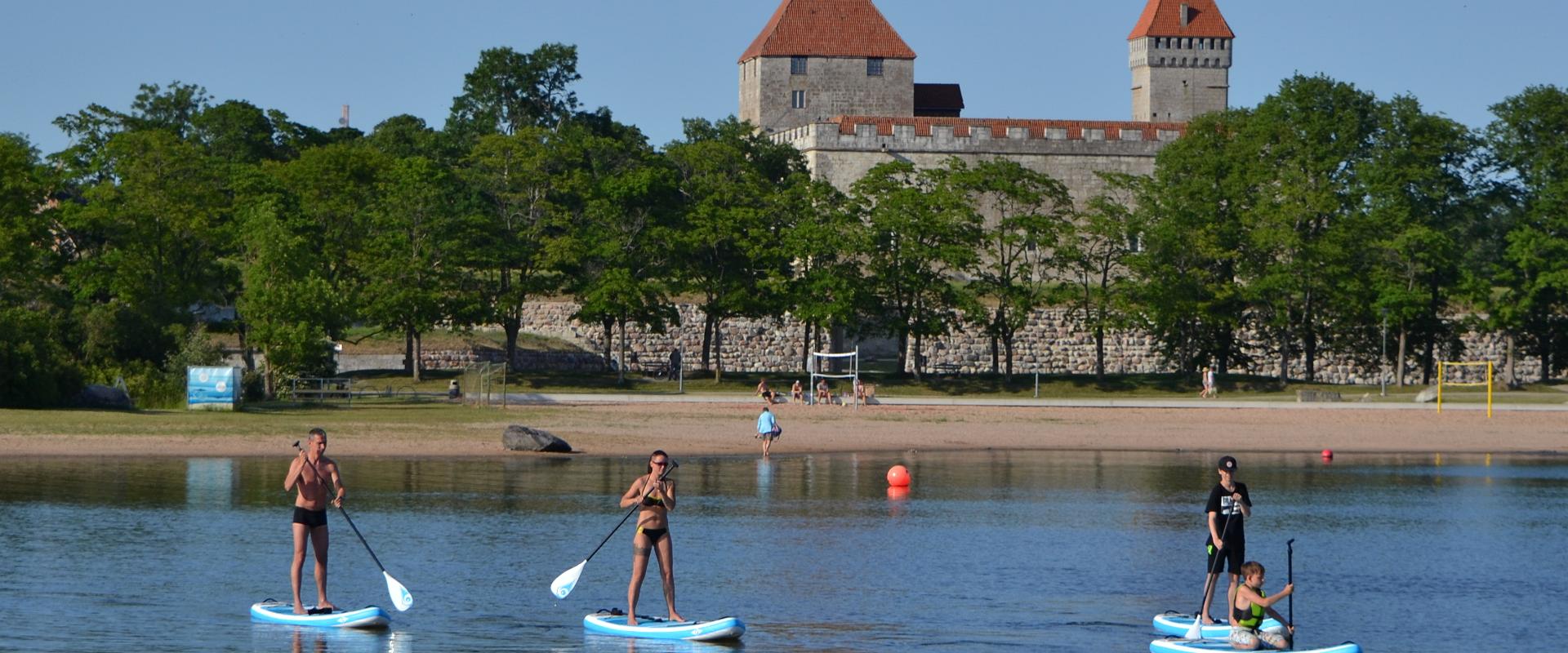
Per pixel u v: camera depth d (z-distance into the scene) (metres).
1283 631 23.31
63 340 73.25
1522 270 101.69
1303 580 30.27
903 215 96.69
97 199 86.88
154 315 79.38
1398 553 33.75
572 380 92.94
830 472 49.56
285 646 22.69
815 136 130.88
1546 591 29.03
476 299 92.88
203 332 78.62
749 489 44.12
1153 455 58.47
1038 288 110.69
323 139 151.62
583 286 97.06
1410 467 54.97
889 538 34.44
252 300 76.12
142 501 37.97
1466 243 109.25
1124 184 105.12
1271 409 80.94
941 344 112.25
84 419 58.59
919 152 131.75
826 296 96.69
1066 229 100.00
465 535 33.72
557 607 26.06
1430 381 106.31
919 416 72.50
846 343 114.38
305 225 94.44
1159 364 112.94
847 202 100.50
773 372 104.69
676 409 73.75
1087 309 101.00
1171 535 35.31
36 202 87.56
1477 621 26.16
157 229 84.81
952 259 95.56
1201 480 48.31
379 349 100.44
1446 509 41.81
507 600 26.61
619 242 95.31
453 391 78.88
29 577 27.56
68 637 22.84
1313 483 48.56
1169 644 23.33
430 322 90.44
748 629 24.53
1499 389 98.88
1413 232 97.44
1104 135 133.88
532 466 49.38
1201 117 114.56
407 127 149.00
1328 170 104.25
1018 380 99.19
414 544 32.31
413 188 92.88
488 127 150.12
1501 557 33.16
